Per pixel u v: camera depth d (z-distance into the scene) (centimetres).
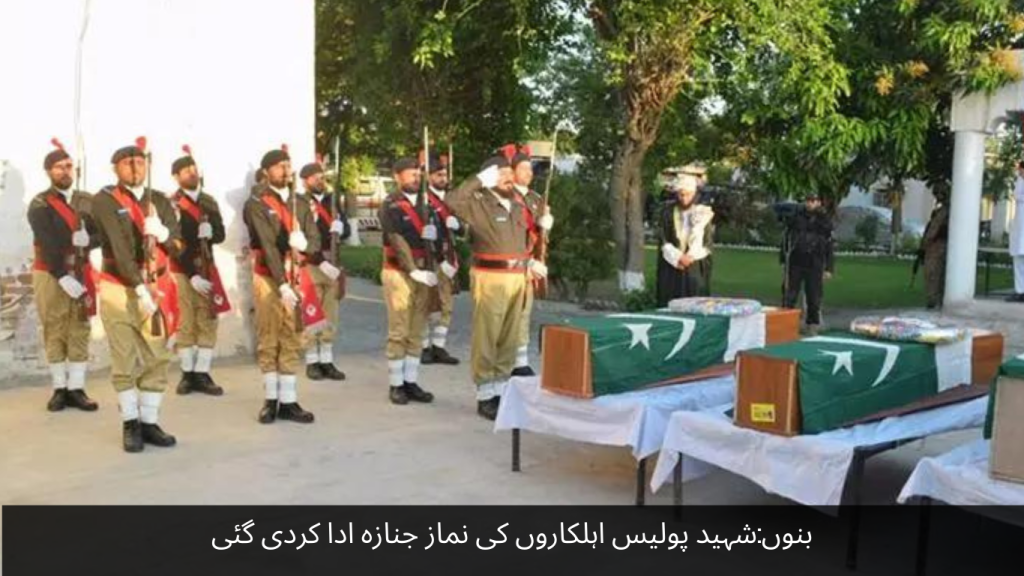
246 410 711
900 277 1769
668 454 491
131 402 604
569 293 1340
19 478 548
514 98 1307
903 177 1245
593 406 523
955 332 527
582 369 517
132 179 599
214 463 580
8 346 769
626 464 589
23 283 770
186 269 746
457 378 832
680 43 1055
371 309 1253
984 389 537
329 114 1650
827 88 1029
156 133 816
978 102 1057
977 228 1091
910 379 505
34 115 759
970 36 1028
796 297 1123
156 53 812
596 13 1117
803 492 440
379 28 1221
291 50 891
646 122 1170
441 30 1046
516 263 687
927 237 1215
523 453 607
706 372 561
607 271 1306
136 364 609
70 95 773
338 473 563
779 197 1165
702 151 1295
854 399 471
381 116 1325
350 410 715
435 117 1277
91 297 680
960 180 1084
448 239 887
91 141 785
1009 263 1683
